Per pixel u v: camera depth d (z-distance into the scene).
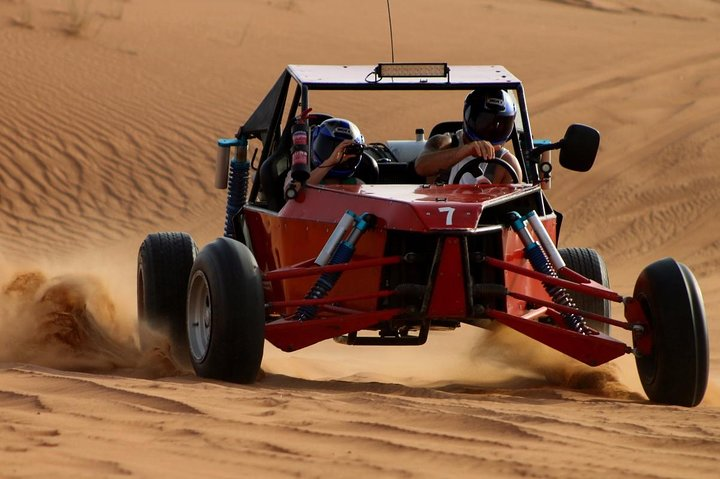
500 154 24.75
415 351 35.91
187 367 25.42
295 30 113.88
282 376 22.94
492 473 12.59
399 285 20.66
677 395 20.28
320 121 27.12
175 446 13.50
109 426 14.71
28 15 100.69
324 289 20.98
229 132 81.62
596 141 23.44
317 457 13.08
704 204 70.50
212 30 108.12
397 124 83.12
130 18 108.31
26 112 79.31
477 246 21.42
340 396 17.84
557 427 15.63
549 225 23.03
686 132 81.81
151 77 90.12
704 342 20.16
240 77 93.31
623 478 12.51
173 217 70.12
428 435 14.55
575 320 21.89
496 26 129.25
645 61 109.81
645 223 69.00
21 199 69.19
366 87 25.00
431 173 24.73
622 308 48.50
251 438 14.05
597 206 72.12
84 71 89.19
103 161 75.06
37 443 13.39
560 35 125.75
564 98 93.25
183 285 25.75
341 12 129.62
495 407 17.62
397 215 20.66
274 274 20.72
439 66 25.52
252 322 20.28
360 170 25.06
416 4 141.00
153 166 75.56
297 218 23.05
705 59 109.00
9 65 88.06
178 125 81.56
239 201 30.17
